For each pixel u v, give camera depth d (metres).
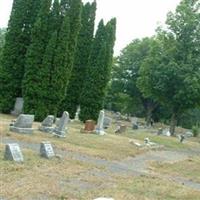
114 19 52.38
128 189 17.59
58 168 19.05
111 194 15.97
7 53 45.22
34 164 18.80
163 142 47.81
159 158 32.50
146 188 18.50
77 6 44.69
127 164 25.88
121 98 95.81
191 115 101.06
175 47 61.66
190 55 60.16
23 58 45.41
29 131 29.67
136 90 93.25
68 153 24.83
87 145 30.38
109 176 19.80
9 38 45.25
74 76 51.56
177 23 62.44
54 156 21.47
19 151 18.86
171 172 26.05
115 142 34.69
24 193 13.99
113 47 52.34
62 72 43.75
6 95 45.16
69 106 51.41
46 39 43.97
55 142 27.86
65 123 31.45
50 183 15.92
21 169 17.28
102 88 51.00
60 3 45.06
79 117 51.19
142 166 26.34
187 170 28.22
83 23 52.16
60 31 43.88
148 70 62.22
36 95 43.25
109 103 101.56
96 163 23.30
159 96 62.75
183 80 58.81
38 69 43.34
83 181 17.48
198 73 59.19
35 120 43.00
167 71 59.81
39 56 43.56
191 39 61.91
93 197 14.98
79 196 14.80
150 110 92.06
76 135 34.12
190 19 61.72
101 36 51.84
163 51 62.69
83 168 20.39
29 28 45.47
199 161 35.22
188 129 99.31
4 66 45.19
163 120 100.12
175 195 18.20
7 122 34.53
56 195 14.41
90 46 52.38
